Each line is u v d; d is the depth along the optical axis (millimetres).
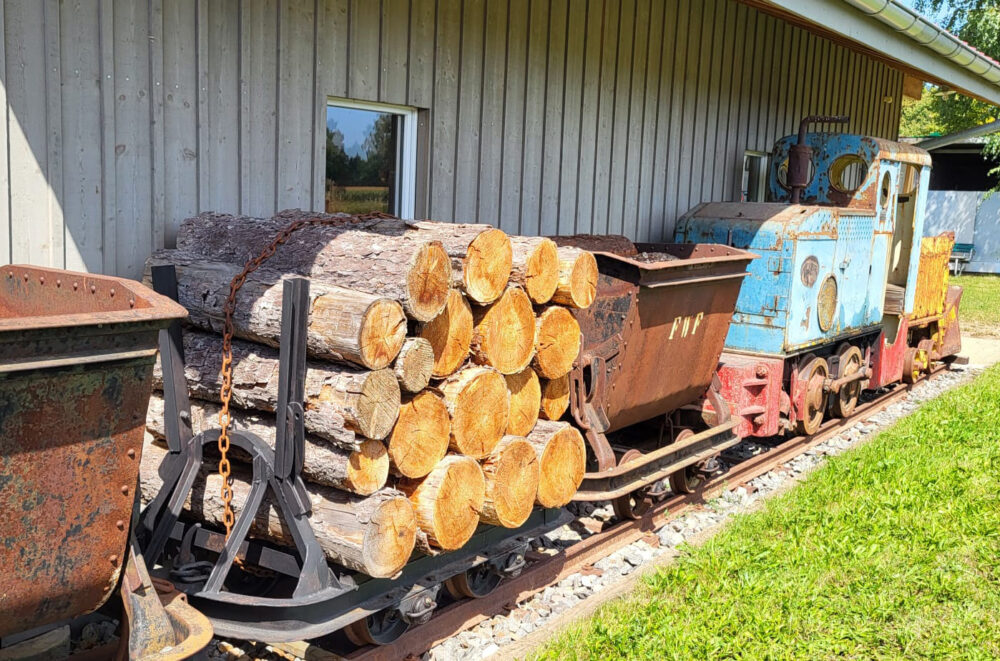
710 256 6777
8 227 4129
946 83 10531
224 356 3758
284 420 3580
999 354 13883
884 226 8945
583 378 5211
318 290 3654
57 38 4219
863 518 5934
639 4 8023
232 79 5039
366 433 3508
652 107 8445
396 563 3719
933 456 7465
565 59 7297
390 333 3564
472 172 6617
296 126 5414
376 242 3881
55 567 2650
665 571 5180
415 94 6082
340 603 3738
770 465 7488
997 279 23953
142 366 2758
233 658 4031
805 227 7281
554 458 4727
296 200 5484
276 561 3814
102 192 4484
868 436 8719
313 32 5418
